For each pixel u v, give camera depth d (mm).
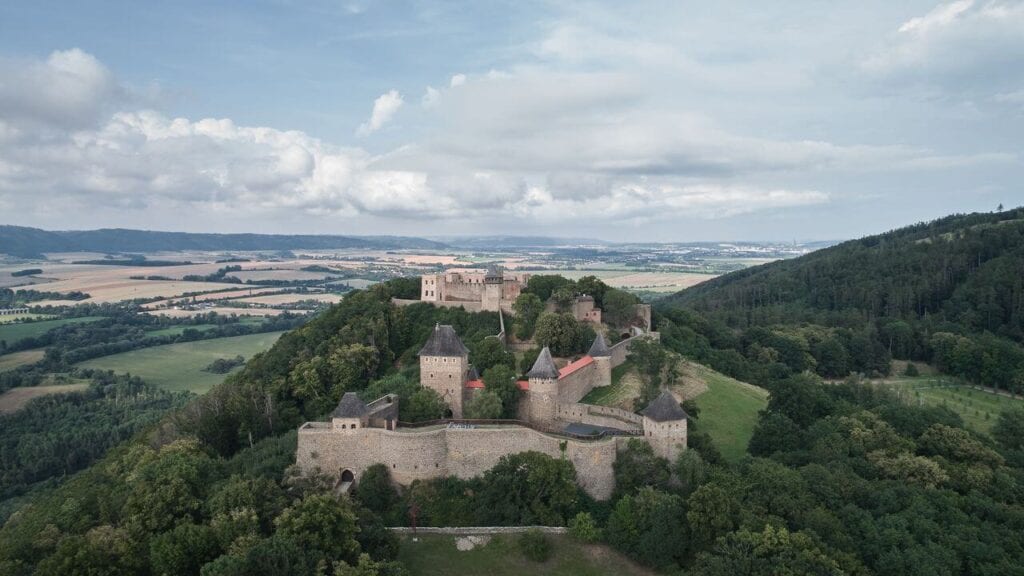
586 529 95250
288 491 97312
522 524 98375
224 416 128625
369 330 161875
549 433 107688
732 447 126000
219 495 92562
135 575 84938
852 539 94688
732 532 89750
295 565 78375
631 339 159000
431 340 126500
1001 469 119562
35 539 99250
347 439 104062
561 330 152500
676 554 91875
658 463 103688
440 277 187125
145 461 115438
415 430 105312
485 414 114250
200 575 78812
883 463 117562
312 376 142500
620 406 128750
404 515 99125
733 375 176750
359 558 81625
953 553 91938
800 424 139000
